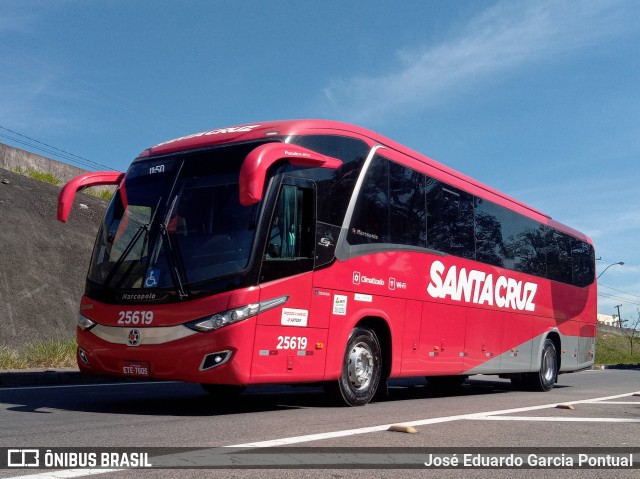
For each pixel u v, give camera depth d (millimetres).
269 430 6652
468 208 12547
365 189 9750
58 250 20734
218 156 8656
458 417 8109
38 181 25109
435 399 11555
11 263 18828
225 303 7746
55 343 15227
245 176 7375
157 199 8680
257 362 7887
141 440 5980
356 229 9484
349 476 4734
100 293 8500
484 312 12734
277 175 8352
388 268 10062
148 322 8023
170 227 8383
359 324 9703
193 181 8609
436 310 11211
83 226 22938
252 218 8086
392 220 10281
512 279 13852
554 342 15852
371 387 9664
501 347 13289
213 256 7992
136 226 8633
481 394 13406
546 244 15656
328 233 8977
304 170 8734
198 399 10266
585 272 17766
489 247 13102
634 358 57250
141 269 8297
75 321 18656
